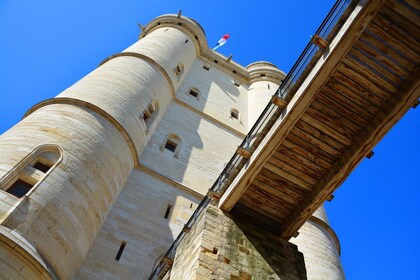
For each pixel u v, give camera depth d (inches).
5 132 553.3
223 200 444.5
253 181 440.8
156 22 1296.8
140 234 617.3
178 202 717.3
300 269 430.9
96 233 524.1
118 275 541.0
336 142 414.3
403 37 362.3
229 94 1280.8
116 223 610.2
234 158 477.1
